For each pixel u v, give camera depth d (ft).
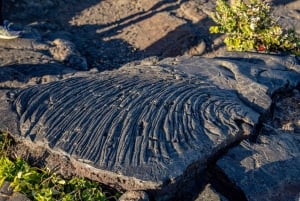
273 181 14.61
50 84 17.61
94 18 28.55
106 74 18.78
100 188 14.42
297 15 28.53
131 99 16.47
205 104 16.43
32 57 22.62
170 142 14.97
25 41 24.06
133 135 15.14
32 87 17.43
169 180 14.05
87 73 20.10
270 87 18.29
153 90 16.94
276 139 16.03
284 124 17.16
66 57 23.16
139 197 13.83
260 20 22.57
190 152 14.73
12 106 16.49
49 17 28.58
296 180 14.69
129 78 17.99
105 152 14.69
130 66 20.48
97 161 14.46
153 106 16.12
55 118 15.90
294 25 27.43
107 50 25.99
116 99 16.52
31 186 14.43
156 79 17.87
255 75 18.80
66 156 14.83
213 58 20.51
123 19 28.45
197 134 15.33
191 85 17.44
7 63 21.91
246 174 14.76
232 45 22.52
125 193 14.14
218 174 15.05
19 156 15.49
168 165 14.28
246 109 16.60
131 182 14.12
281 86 18.51
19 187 14.29
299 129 17.01
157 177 13.97
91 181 14.60
